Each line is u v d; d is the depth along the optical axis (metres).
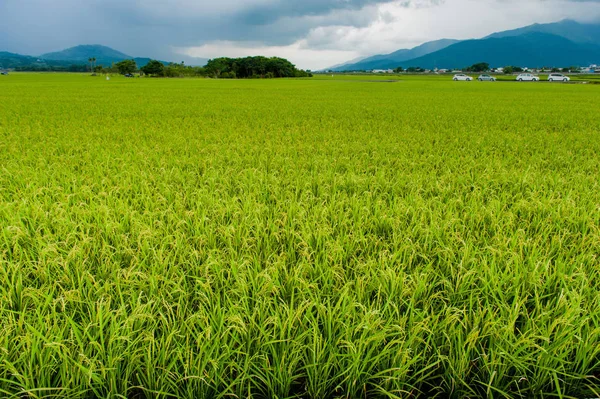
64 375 1.92
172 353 2.07
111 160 6.83
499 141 9.37
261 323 2.18
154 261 2.94
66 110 17.70
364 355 2.13
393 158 7.32
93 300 2.50
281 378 2.01
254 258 2.93
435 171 6.13
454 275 2.82
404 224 3.84
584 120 14.29
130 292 2.49
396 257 3.04
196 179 5.74
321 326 2.40
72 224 3.60
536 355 2.19
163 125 12.46
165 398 2.00
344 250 3.20
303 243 3.18
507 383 2.17
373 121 14.09
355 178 5.46
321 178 5.62
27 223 3.79
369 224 3.84
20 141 8.98
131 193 4.87
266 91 38.09
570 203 4.27
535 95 31.97
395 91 38.66
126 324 2.07
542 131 11.16
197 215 3.93
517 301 2.47
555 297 2.46
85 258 2.99
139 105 20.95
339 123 13.57
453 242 3.37
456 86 50.19
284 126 12.93
